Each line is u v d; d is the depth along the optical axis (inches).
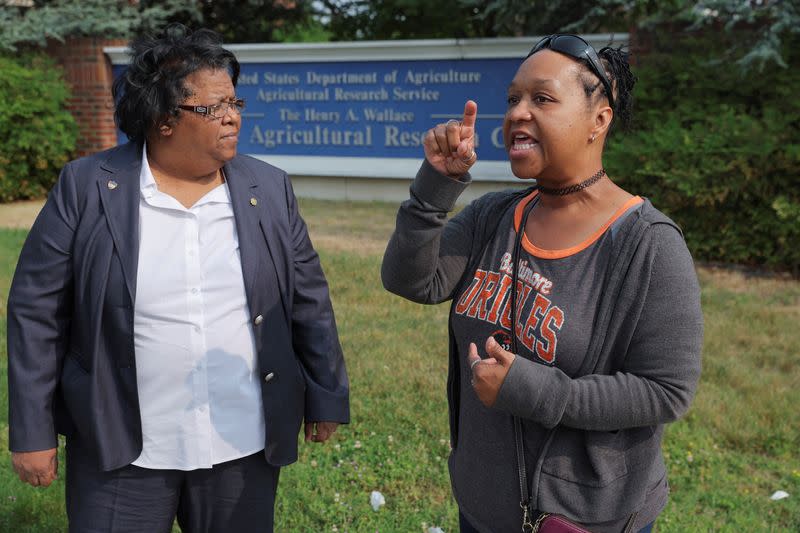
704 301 240.5
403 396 167.8
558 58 62.1
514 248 67.2
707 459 143.9
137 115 76.9
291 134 424.2
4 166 409.1
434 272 69.8
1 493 125.8
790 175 270.8
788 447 148.6
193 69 75.7
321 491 130.8
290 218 86.7
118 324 75.9
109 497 79.7
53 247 76.3
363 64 400.5
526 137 62.7
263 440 83.4
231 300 79.8
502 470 66.4
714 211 287.4
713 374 180.4
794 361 189.3
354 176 416.5
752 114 294.8
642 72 313.3
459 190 65.9
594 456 62.2
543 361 63.2
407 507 126.5
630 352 61.5
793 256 275.9
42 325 77.1
